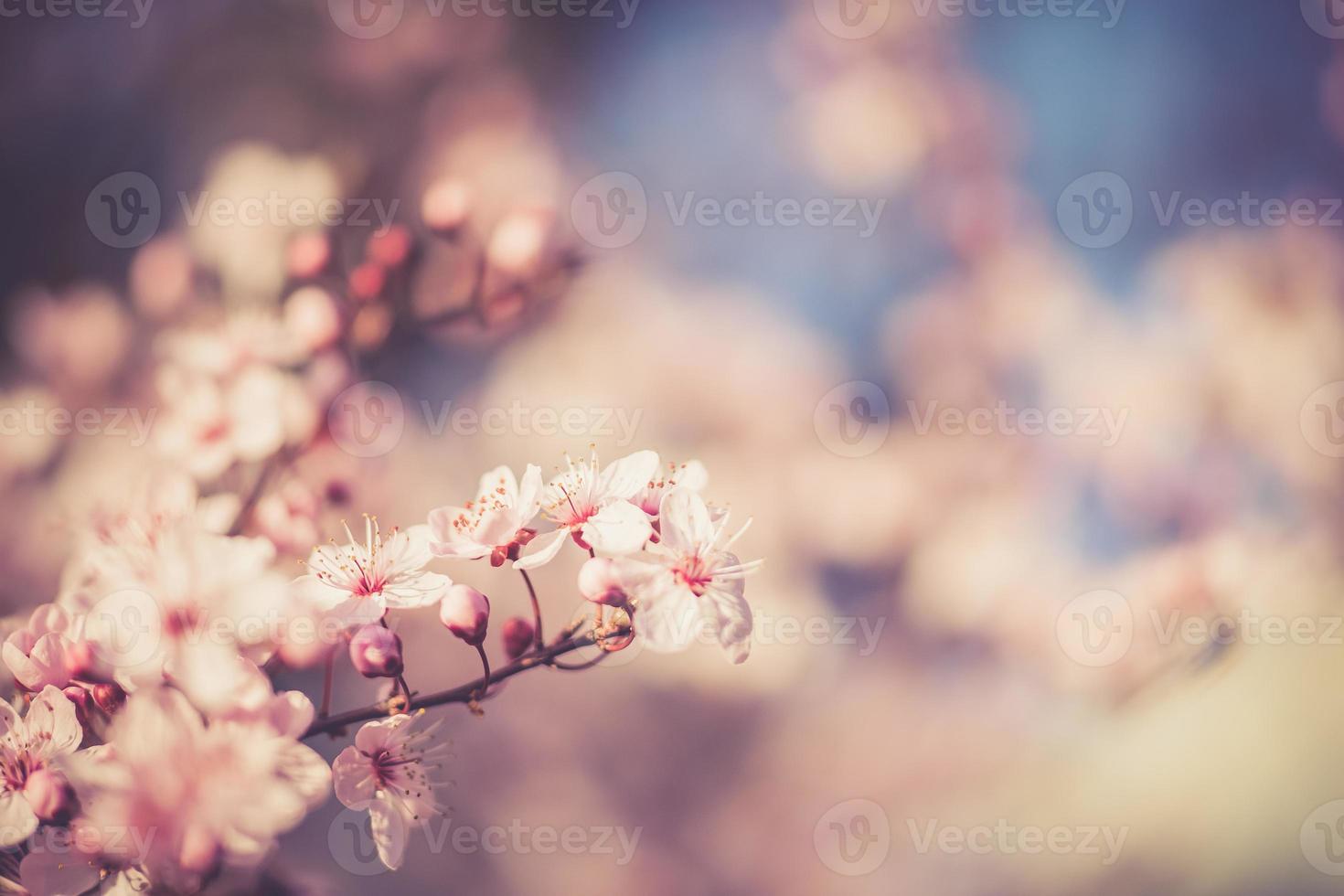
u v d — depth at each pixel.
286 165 0.78
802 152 1.13
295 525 0.59
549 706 1.04
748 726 1.06
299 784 0.50
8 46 0.89
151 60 0.92
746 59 1.12
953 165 1.11
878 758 1.04
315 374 0.61
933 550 1.06
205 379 0.60
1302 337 1.01
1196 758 0.92
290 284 0.72
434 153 1.00
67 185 0.87
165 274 0.73
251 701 0.50
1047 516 1.05
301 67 0.98
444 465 0.95
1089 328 1.09
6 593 0.68
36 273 0.84
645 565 0.52
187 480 0.58
